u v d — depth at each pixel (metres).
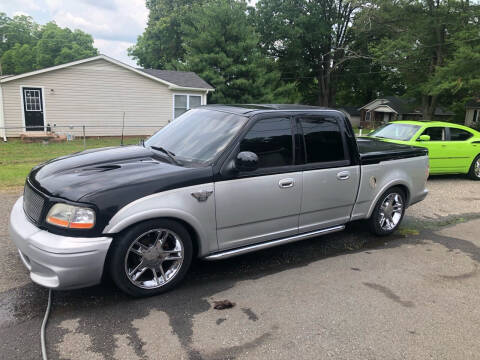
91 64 18.06
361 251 4.80
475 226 6.03
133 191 3.13
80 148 14.40
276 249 4.75
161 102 20.41
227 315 3.16
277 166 3.93
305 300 3.47
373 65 42.19
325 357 2.69
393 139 9.26
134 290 3.28
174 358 2.60
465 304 3.54
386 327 3.10
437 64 27.58
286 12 38.19
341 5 38.97
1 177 7.95
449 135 9.61
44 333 2.80
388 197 5.24
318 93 44.06
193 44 25.06
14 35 66.94
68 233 2.94
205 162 3.58
